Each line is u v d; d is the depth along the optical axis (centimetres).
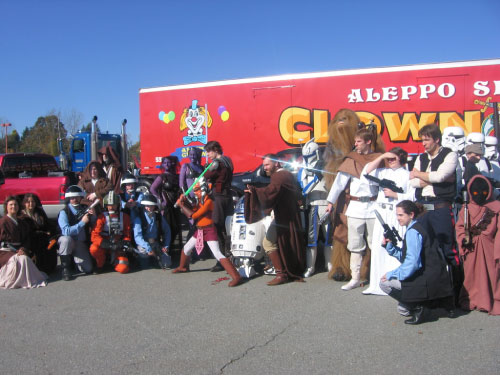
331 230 580
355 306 466
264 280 576
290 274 560
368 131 517
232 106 940
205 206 564
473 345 364
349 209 519
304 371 324
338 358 344
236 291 527
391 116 840
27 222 586
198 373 324
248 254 574
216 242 564
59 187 921
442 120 816
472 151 555
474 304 443
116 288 549
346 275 556
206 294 517
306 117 889
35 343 382
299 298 496
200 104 963
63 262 592
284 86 902
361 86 855
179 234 710
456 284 466
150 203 636
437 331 396
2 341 388
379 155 511
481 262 438
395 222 489
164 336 394
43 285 566
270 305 473
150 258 669
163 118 993
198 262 689
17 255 562
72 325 424
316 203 582
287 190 540
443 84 813
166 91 989
